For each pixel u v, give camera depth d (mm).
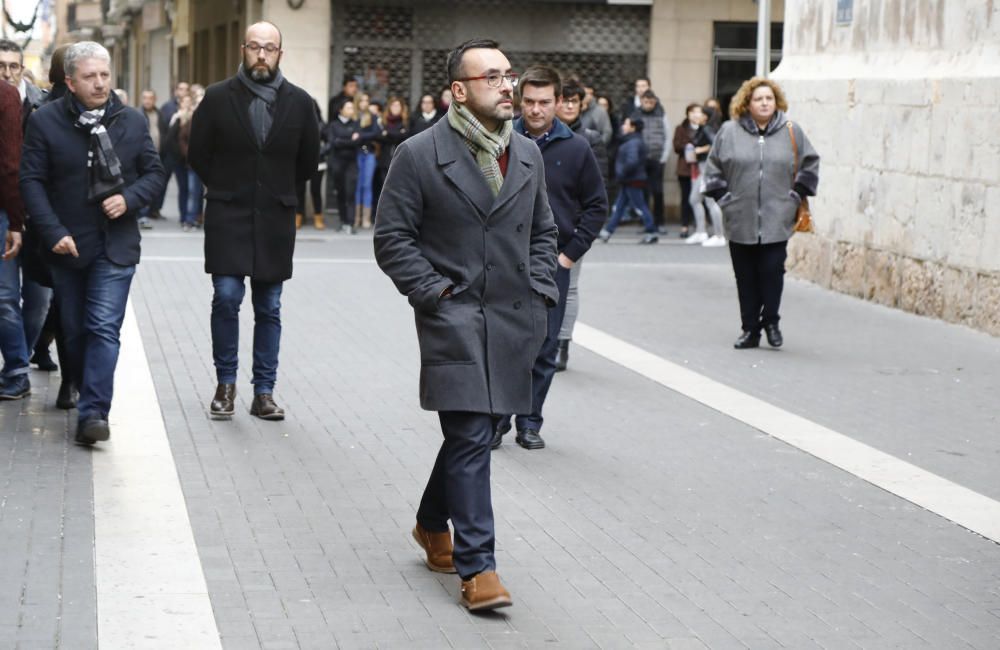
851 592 6973
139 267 19828
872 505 8570
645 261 22562
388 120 27156
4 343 10758
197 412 10625
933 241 16766
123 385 11531
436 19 30406
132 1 55781
